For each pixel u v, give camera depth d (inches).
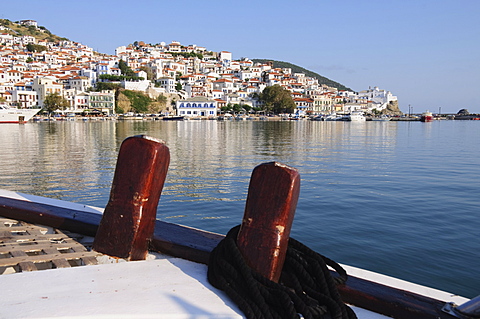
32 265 123.1
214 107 5649.6
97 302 94.7
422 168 911.0
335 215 469.1
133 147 134.6
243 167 930.1
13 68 6067.9
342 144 1688.0
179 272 117.0
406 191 623.8
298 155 1215.6
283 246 110.8
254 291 98.7
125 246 131.7
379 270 308.2
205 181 729.0
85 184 708.7
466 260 325.7
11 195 209.5
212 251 116.6
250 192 114.0
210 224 449.1
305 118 6067.9
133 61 6589.6
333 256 336.2
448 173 828.0
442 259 327.9
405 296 106.2
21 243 153.3
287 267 114.1
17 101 4773.6
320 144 1683.1
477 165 965.2
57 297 96.7
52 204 193.5
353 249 352.2
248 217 112.7
